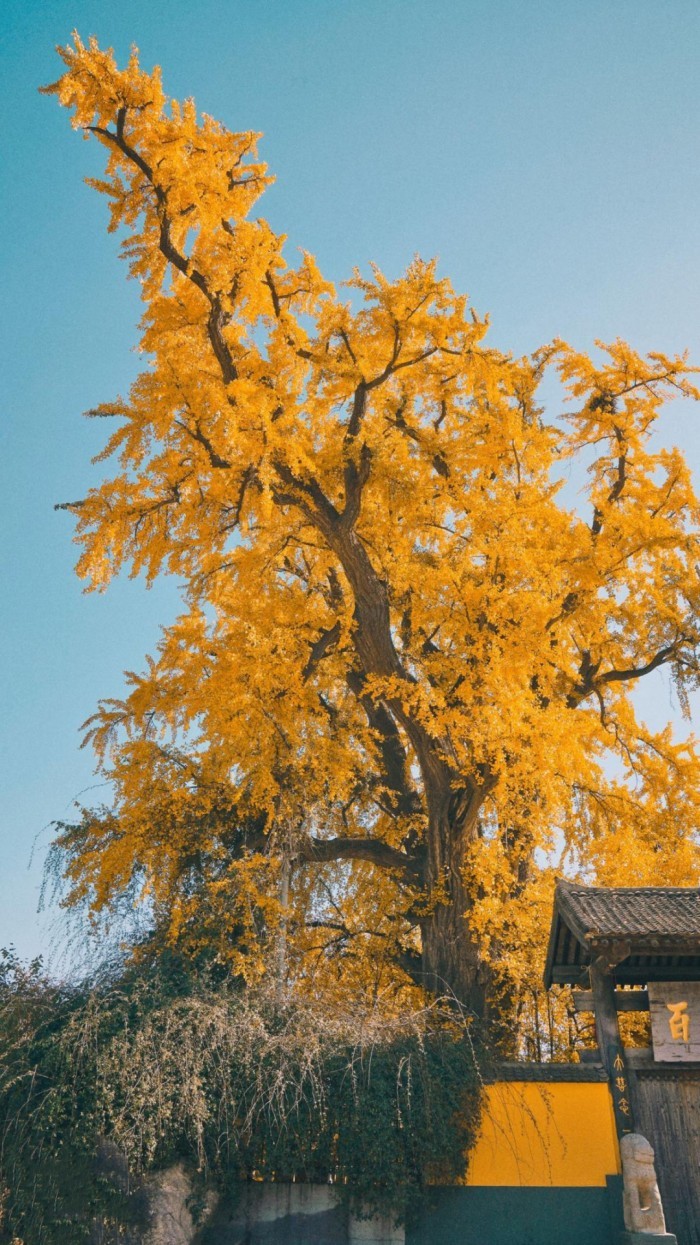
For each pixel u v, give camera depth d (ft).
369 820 62.03
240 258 52.80
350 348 55.72
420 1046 39.86
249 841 53.36
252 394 51.31
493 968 51.98
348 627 56.59
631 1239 35.17
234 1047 38.27
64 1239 33.53
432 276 55.01
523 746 51.24
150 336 53.98
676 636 60.34
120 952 43.39
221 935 47.16
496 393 56.49
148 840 50.93
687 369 60.80
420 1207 37.93
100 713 57.93
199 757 53.83
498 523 53.83
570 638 61.11
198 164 51.70
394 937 59.26
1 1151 34.94
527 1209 38.04
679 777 65.77
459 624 52.42
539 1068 40.09
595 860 62.08
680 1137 38.58
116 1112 35.29
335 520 54.90
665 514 61.31
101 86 49.83
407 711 52.47
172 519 54.65
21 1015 38.91
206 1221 36.17
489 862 52.21
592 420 62.18
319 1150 37.52
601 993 40.55
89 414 53.67
